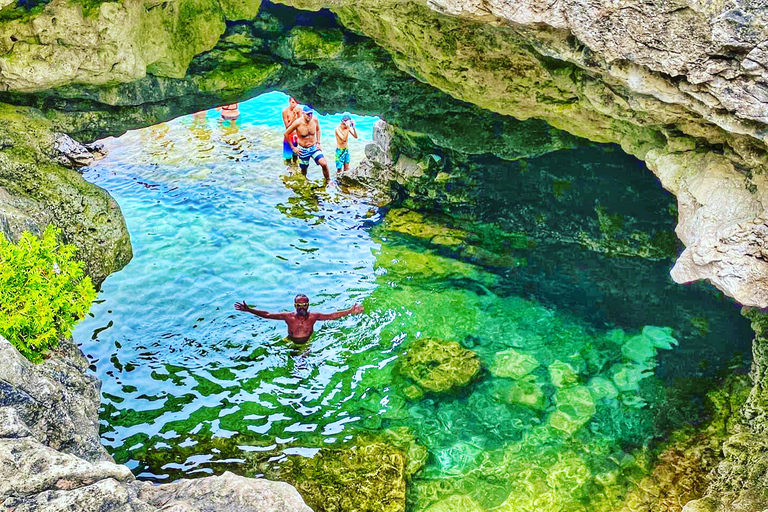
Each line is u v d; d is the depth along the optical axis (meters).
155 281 12.40
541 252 13.58
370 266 13.27
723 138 8.73
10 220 9.34
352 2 10.38
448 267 13.27
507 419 9.94
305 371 10.72
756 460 8.23
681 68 7.18
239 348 11.10
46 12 9.58
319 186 15.98
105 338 11.09
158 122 12.13
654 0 6.88
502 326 11.81
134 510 5.35
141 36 10.43
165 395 10.12
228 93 12.00
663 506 8.35
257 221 14.52
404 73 12.51
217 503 5.82
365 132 18.89
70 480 5.51
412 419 9.91
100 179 15.84
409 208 15.14
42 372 7.91
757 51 6.53
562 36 8.30
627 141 10.77
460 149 13.67
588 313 12.04
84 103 11.52
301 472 8.95
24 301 7.62
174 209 14.74
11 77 9.97
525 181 13.91
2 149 10.81
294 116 15.92
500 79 10.80
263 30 11.70
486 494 8.77
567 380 10.62
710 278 8.53
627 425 9.73
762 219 7.99
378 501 8.56
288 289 12.48
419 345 11.27
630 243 12.71
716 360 10.54
